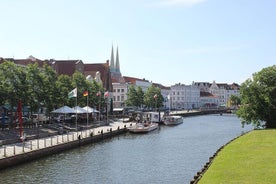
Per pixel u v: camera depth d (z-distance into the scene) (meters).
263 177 29.61
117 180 40.31
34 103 70.50
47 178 40.06
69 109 78.62
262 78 82.00
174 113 186.62
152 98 165.88
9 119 76.44
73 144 62.22
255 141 54.41
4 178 39.03
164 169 46.34
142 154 58.22
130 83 194.00
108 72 160.75
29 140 59.03
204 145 69.94
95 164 48.97
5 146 48.12
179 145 69.88
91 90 103.19
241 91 83.50
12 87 64.56
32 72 73.56
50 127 76.00
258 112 82.06
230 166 35.62
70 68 142.88
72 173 43.09
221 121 153.00
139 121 117.31
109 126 100.44
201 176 32.78
